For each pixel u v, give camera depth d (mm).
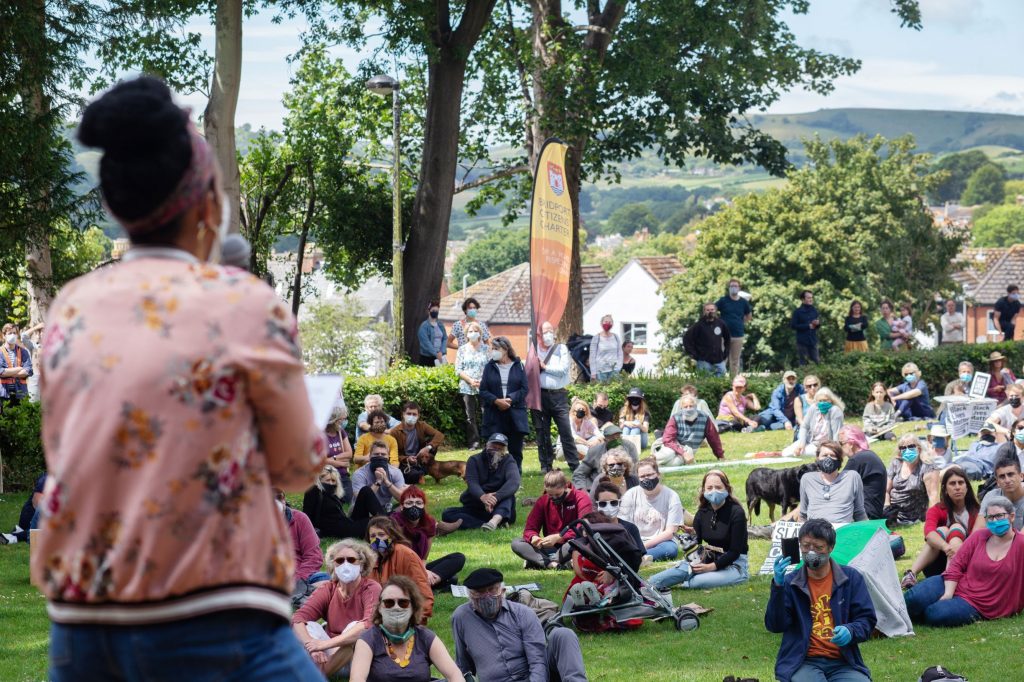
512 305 95562
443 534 15820
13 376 22031
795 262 65562
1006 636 10680
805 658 9031
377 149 36094
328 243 35125
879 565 11086
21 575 13203
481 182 37312
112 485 2023
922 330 70125
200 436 2037
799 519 14094
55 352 2084
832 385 30016
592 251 198625
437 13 29281
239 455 2074
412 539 12867
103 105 2115
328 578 11734
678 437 21188
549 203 21797
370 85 28016
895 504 15539
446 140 29781
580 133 30625
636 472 16156
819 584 9008
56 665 2072
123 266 2143
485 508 16172
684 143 33812
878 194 69750
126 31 23875
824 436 21203
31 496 15172
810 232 65938
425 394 23766
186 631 2029
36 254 26156
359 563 9508
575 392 25625
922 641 10734
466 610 8984
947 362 32344
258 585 2092
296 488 2207
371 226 34969
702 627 11312
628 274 98312
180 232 2178
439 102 29750
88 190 19766
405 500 12836
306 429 2150
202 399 2039
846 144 72188
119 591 2018
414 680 8312
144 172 2111
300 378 2141
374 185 35500
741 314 30000
